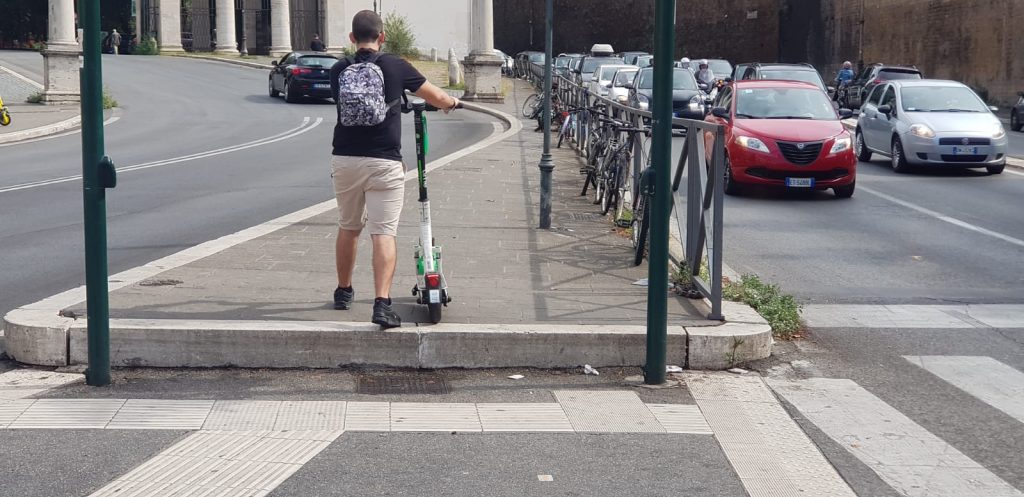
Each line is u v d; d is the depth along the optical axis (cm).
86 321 653
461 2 5494
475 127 2862
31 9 6225
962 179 1880
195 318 668
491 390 613
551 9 1102
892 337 764
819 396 615
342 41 5550
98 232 597
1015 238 1233
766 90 1706
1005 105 4203
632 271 883
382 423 547
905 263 1070
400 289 786
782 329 755
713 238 706
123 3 6388
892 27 5184
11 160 1967
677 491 463
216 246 953
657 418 565
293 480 465
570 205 1302
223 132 2597
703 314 727
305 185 1602
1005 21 4181
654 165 621
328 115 3128
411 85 675
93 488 452
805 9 6209
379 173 659
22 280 885
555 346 656
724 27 6781
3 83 3441
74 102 3325
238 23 6028
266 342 643
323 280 809
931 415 585
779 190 1706
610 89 3203
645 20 7156
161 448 503
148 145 2269
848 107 4219
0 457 488
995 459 514
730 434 542
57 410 558
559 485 467
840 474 488
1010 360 705
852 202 1565
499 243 1012
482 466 488
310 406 573
